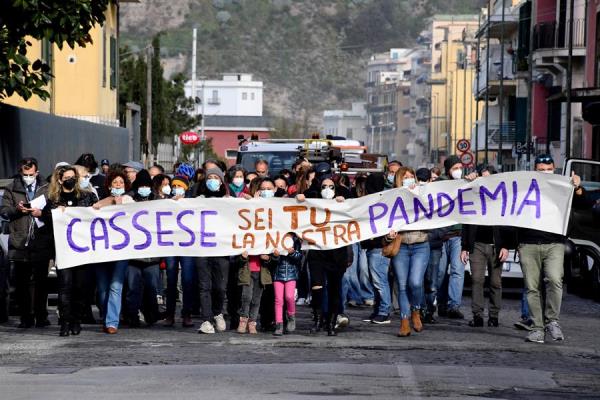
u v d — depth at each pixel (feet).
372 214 68.33
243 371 52.65
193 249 68.23
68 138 130.00
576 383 50.90
